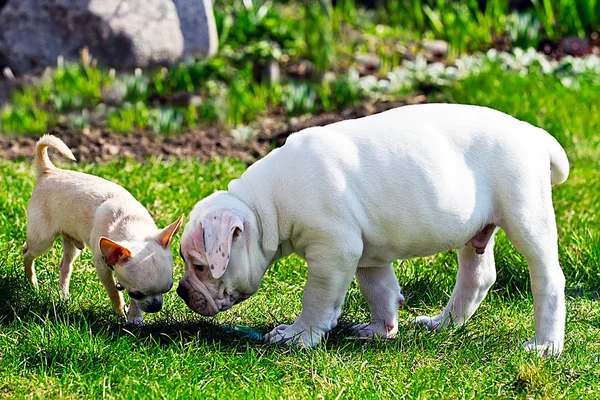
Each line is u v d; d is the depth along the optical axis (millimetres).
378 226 6266
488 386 5973
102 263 6570
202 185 9391
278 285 7555
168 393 5625
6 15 13398
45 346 6023
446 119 6387
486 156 6316
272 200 6242
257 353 6285
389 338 6715
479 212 6332
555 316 6469
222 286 6223
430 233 6285
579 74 13570
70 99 12352
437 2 16422
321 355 6211
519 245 6402
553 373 6125
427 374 6035
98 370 5867
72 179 6883
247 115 12406
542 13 15758
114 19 13367
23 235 7965
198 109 12562
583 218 8898
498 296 7520
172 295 7191
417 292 7680
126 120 11852
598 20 15797
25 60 13359
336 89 13070
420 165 6207
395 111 6484
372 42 15562
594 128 11406
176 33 13711
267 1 16453
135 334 6496
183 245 6211
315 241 6227
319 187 6133
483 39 15320
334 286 6324
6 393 5637
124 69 13438
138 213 6660
